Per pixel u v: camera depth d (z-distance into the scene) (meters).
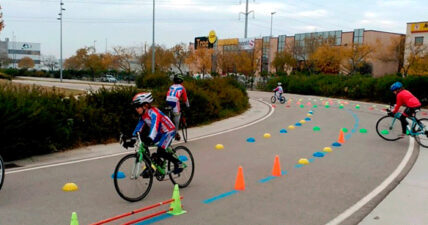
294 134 13.38
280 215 5.47
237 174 7.23
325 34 65.06
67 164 8.37
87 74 72.50
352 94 34.06
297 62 60.72
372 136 12.96
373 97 31.92
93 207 5.67
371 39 58.56
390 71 59.28
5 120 8.44
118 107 11.30
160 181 7.07
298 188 6.80
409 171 8.15
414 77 27.97
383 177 7.63
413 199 6.29
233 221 5.21
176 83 10.98
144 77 27.20
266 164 8.67
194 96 15.22
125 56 68.75
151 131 5.83
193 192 6.50
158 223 5.07
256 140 12.02
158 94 13.52
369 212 5.67
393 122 11.91
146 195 6.21
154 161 6.24
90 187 6.68
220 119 17.39
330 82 38.56
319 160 9.15
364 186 6.98
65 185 6.55
